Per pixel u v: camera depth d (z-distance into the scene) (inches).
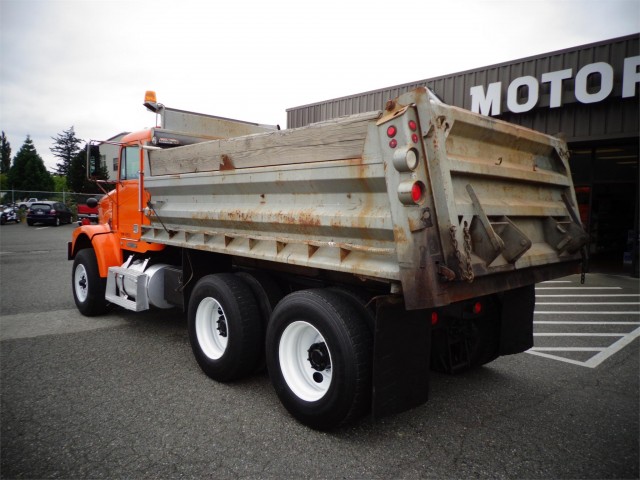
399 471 105.7
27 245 654.5
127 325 233.3
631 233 485.7
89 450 113.6
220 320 158.9
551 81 417.4
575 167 498.9
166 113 213.6
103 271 231.8
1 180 2598.4
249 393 149.6
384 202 106.7
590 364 184.7
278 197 136.2
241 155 145.6
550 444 118.7
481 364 167.2
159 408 137.6
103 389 151.6
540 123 438.6
